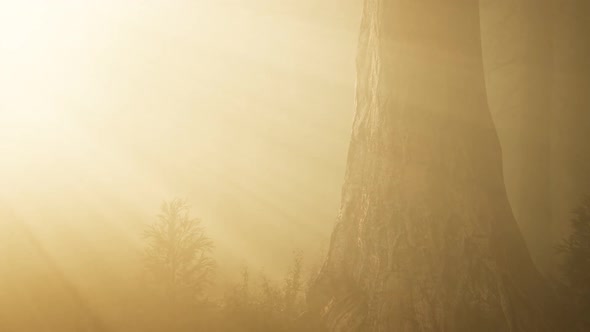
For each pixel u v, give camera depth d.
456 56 10.03
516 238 9.47
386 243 9.13
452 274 8.52
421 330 8.26
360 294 9.38
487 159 9.82
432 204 8.98
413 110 9.59
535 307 8.57
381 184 9.55
